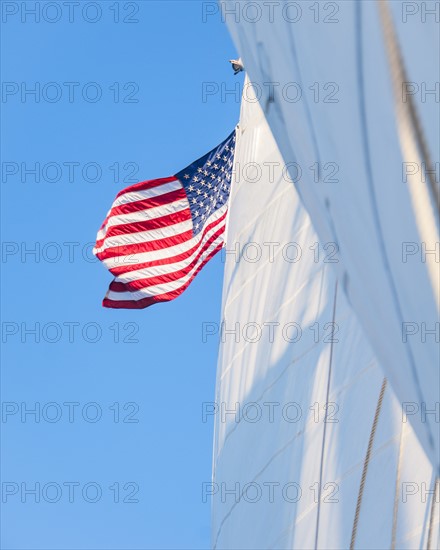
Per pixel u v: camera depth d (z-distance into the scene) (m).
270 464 52.66
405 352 16.05
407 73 14.86
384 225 15.81
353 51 15.95
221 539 58.25
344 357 48.84
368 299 16.92
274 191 67.06
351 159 16.42
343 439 46.09
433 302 15.04
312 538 45.69
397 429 43.06
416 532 39.94
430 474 40.62
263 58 19.97
